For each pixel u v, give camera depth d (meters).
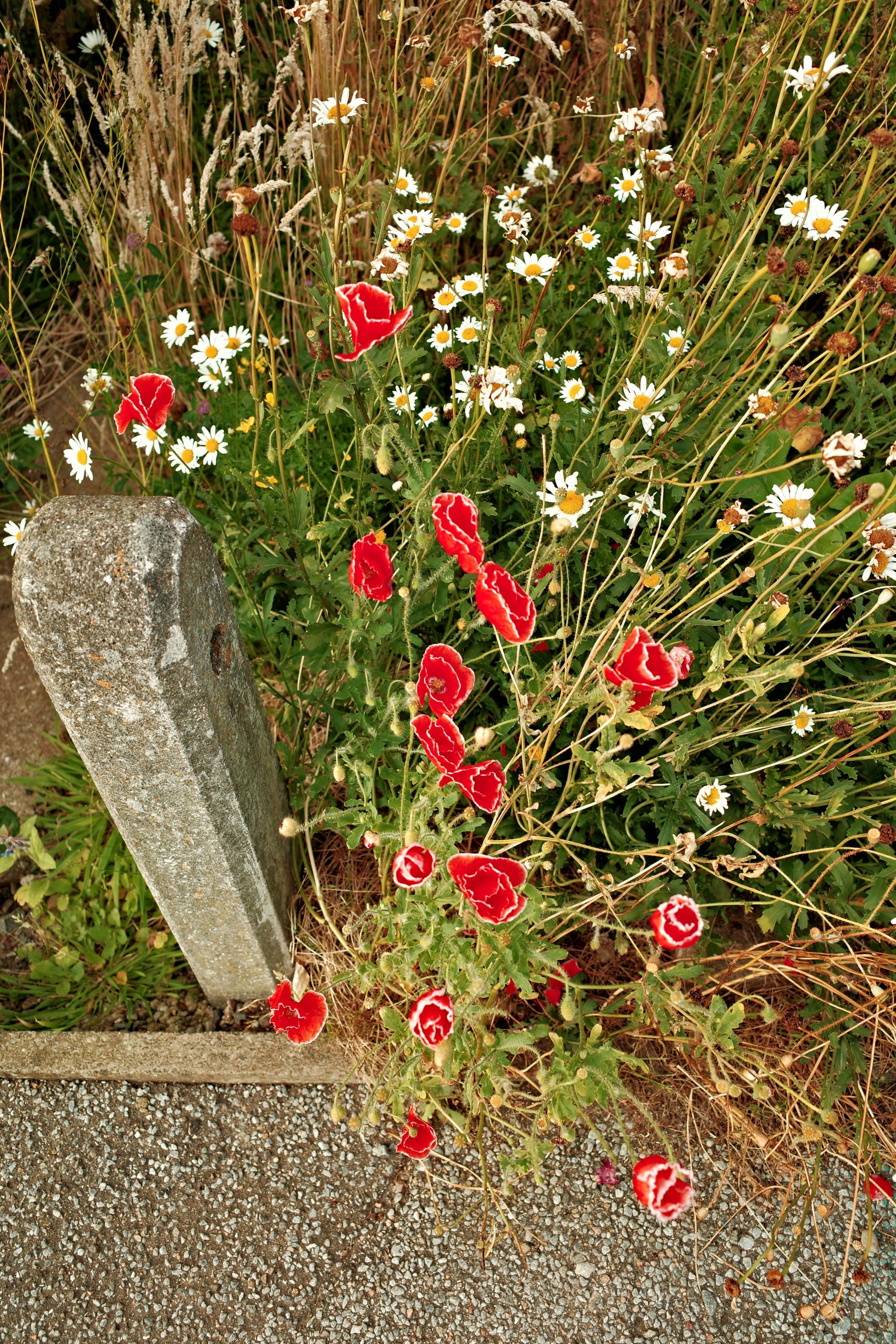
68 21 3.27
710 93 2.49
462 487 1.99
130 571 1.25
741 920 2.21
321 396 1.98
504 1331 1.77
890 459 1.78
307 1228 1.88
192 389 2.62
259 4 3.35
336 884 2.17
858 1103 1.95
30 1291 1.82
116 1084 2.06
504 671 2.06
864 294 1.77
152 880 1.74
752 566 1.69
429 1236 1.86
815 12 2.27
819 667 2.14
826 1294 1.81
